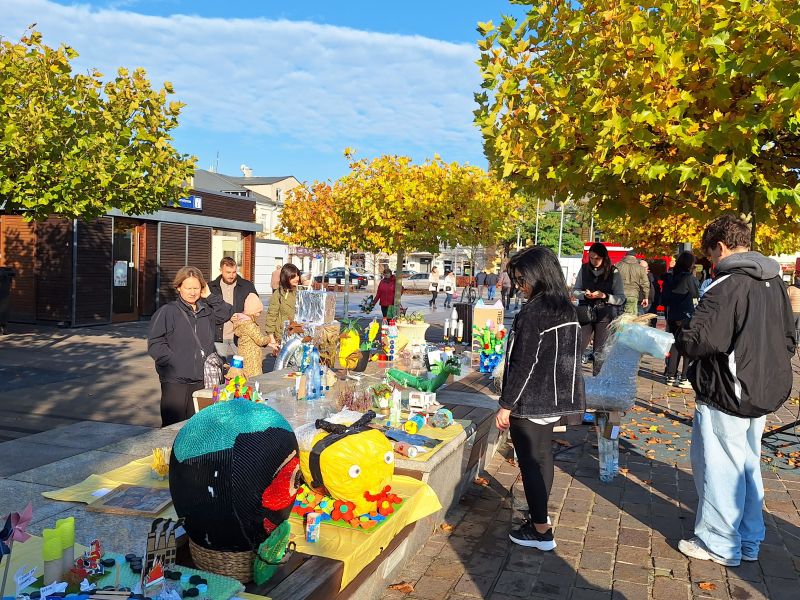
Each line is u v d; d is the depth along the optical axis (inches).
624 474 227.0
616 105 202.5
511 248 1397.6
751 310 143.9
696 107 206.7
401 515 132.6
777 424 307.9
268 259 1422.2
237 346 300.2
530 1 248.7
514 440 162.7
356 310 1050.1
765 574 152.1
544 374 155.7
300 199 932.6
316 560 109.0
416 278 2409.0
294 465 102.7
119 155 438.6
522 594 140.9
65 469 146.0
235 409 102.8
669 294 374.6
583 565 155.5
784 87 186.9
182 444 98.7
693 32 194.2
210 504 94.4
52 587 82.4
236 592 93.5
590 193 251.9
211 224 893.8
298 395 195.5
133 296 770.2
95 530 112.1
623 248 849.5
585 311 315.9
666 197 244.7
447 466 172.9
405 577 147.6
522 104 239.8
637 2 214.2
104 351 507.2
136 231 775.1
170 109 460.1
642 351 203.6
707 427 154.9
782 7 181.2
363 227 610.9
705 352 147.0
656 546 167.2
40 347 516.1
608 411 212.8
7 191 398.0
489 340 296.8
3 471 182.5
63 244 666.2
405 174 551.5
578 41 226.8
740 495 153.9
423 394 202.4
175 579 93.5
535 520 161.9
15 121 383.9
